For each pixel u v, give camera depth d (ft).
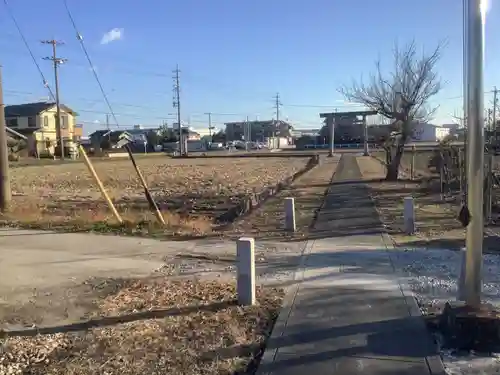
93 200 67.72
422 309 20.62
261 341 17.85
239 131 535.60
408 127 86.63
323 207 55.26
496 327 16.46
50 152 248.52
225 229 41.75
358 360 15.90
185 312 21.06
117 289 24.68
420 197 62.59
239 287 21.77
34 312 21.39
